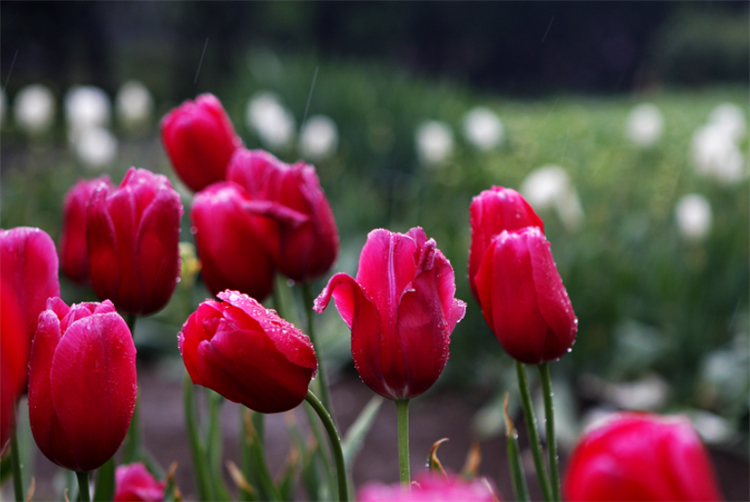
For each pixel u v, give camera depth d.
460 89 10.42
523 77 33.06
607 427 0.49
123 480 1.21
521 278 0.96
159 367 5.42
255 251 1.29
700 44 26.91
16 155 9.69
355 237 5.51
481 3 31.19
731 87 25.23
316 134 6.28
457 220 5.20
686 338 4.33
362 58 29.38
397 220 6.44
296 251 1.30
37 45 22.67
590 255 4.64
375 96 8.45
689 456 0.47
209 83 24.52
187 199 4.36
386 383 0.90
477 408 4.70
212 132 1.61
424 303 0.88
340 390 5.03
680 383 4.43
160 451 4.13
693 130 11.28
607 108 16.97
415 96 8.55
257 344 0.86
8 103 18.73
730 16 30.62
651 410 4.39
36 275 0.90
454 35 31.78
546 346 0.99
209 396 1.53
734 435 4.18
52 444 0.84
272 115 5.96
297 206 1.30
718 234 4.59
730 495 3.66
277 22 27.20
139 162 6.98
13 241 0.89
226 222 1.27
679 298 4.46
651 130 7.48
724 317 4.45
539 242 0.97
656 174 7.46
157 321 5.31
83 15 22.97
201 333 0.90
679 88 27.20
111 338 0.83
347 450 1.40
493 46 32.44
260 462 1.42
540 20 31.98
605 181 6.96
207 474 1.42
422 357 0.88
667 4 32.41
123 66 26.39
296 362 0.86
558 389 4.37
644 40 32.75
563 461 3.96
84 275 1.46
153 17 28.92
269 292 1.33
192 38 26.22
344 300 0.93
